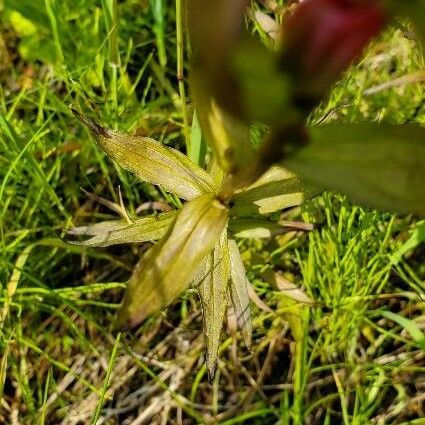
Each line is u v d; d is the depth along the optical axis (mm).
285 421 240
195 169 214
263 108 123
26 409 280
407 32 193
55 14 293
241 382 280
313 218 263
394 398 269
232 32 120
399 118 283
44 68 335
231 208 212
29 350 284
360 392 251
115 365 285
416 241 234
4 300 264
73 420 276
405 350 272
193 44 126
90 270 305
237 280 221
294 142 133
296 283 283
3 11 334
